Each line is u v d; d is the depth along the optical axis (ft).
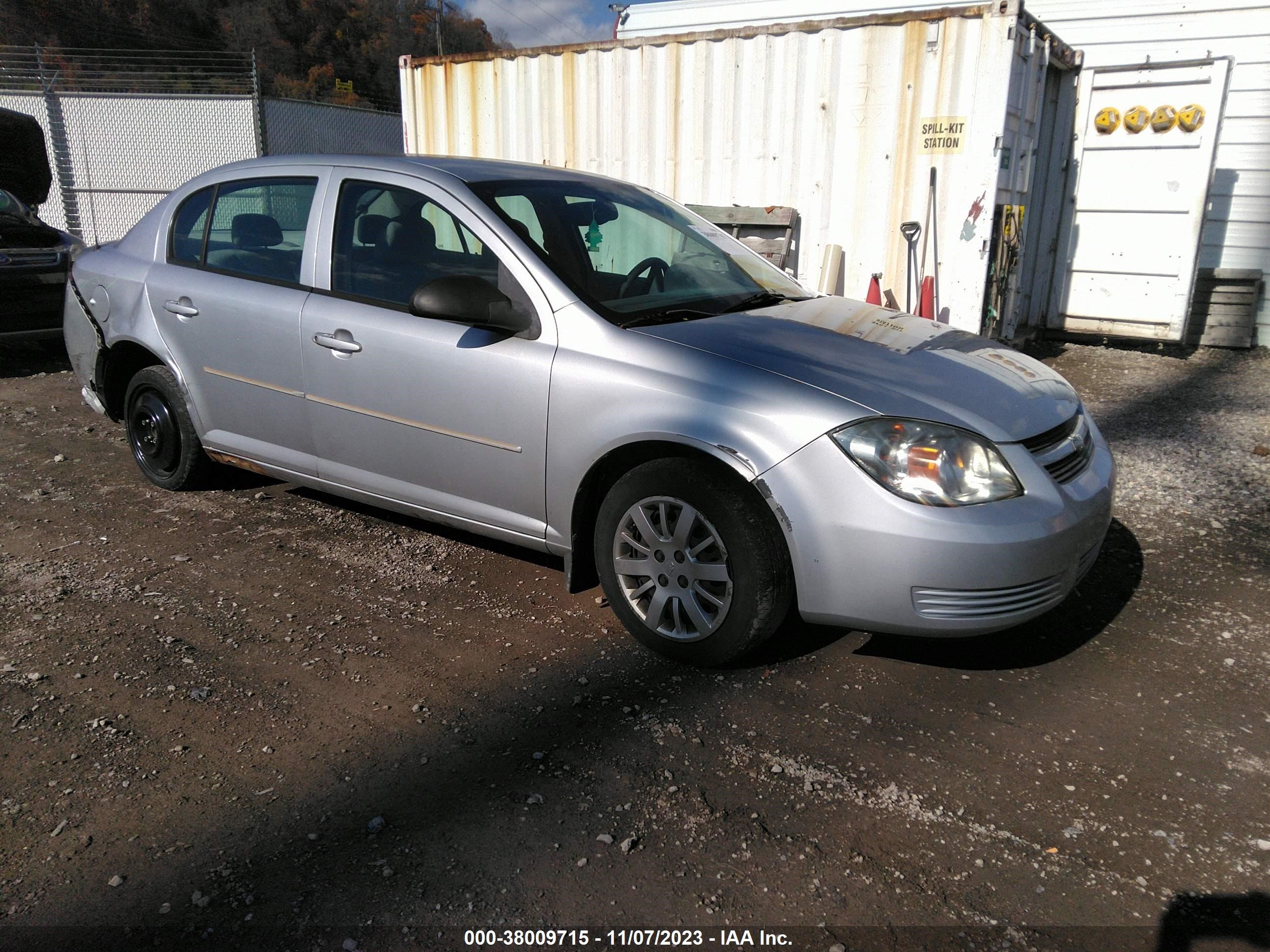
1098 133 28.50
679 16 34.19
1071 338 30.99
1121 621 11.57
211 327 13.34
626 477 10.09
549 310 10.54
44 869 7.11
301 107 67.00
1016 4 21.02
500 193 11.58
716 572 9.62
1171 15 28.43
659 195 14.37
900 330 11.60
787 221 24.53
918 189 23.27
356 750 8.66
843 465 8.86
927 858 7.43
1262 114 28.30
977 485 8.87
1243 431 20.07
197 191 14.23
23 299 24.34
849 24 23.13
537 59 28.19
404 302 11.58
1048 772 8.55
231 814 7.77
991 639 11.02
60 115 61.77
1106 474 10.48
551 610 11.55
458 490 11.43
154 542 13.41
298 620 11.17
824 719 9.29
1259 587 12.59
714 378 9.52
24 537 13.52
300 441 12.83
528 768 8.44
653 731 9.04
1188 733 9.21
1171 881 7.23
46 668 9.95
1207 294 29.66
